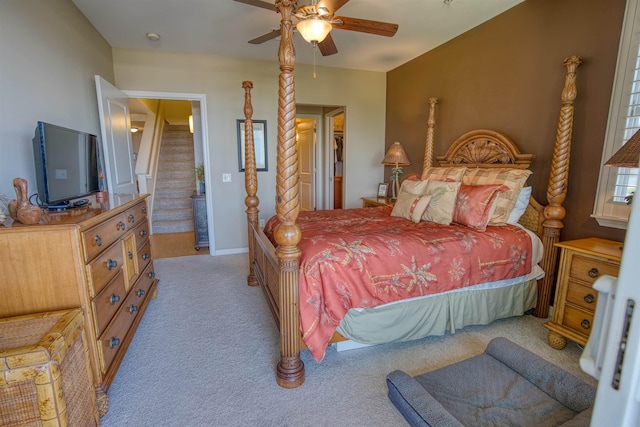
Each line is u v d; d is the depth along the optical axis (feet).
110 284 5.92
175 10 9.12
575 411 4.75
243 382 6.07
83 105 9.24
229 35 10.96
